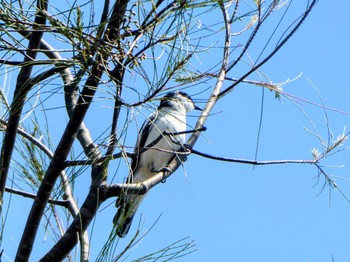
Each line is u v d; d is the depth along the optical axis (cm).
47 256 580
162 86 519
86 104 553
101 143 543
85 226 589
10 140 571
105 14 517
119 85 515
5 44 521
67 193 638
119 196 590
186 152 637
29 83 528
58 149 568
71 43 498
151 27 514
